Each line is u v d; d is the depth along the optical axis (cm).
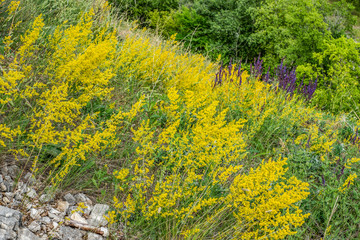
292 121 462
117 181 286
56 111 260
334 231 321
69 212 249
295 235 303
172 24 1188
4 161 255
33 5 450
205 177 314
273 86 503
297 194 255
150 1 1148
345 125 536
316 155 413
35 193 245
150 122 374
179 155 277
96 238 241
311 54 1218
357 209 332
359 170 391
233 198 263
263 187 255
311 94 545
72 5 527
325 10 1357
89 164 277
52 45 339
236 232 257
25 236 210
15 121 265
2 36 384
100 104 356
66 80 319
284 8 1273
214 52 1170
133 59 433
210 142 285
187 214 246
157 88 454
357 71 893
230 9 1374
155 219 261
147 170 261
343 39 934
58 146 280
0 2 371
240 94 450
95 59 296
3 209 213
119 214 264
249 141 407
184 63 534
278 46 1240
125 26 727
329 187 333
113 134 288
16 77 233
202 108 420
